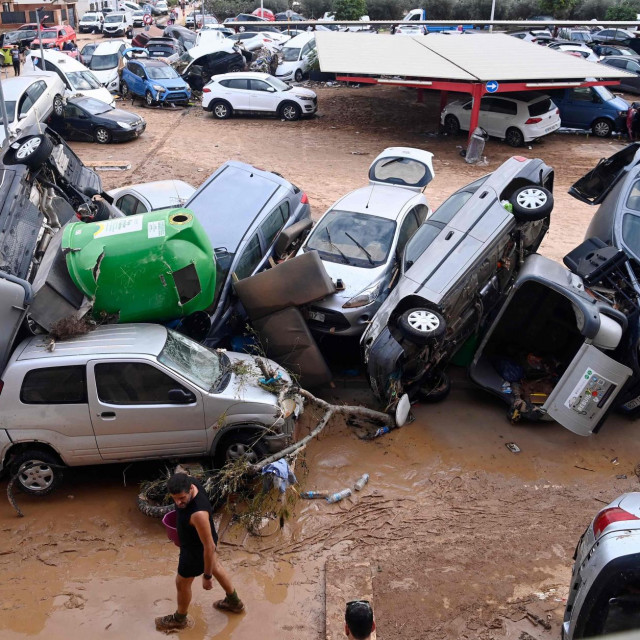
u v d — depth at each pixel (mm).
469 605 5660
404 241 10336
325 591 5797
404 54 23578
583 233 14312
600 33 38062
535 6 48500
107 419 6633
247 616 5578
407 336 7398
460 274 7961
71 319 7109
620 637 4449
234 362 7473
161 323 7836
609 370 7410
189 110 25875
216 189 10625
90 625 5484
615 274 8461
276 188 10961
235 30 40688
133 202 11531
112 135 19969
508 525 6609
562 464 7578
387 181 11992
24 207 8117
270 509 6715
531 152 20797
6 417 6559
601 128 22719
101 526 6566
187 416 6707
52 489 6867
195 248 7574
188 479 4898
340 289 9008
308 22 40344
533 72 20547
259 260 9883
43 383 6562
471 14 49094
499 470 7434
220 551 6270
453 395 8898
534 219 8531
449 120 22641
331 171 18312
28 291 6809
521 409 8148
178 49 33281
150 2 65250
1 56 32031
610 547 4520
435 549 6285
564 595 5773
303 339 8320
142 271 7359
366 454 7652
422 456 7633
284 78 30797
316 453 7645
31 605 5660
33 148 8898
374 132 23062
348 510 6793
